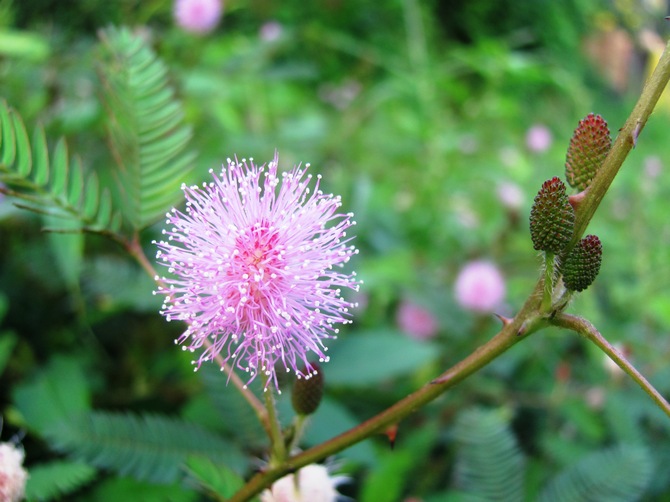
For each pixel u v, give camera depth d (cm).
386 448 16
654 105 7
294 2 56
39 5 31
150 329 19
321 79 51
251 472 11
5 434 15
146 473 10
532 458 17
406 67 47
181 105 10
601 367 20
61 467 11
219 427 14
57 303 18
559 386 18
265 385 8
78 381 14
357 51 50
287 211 9
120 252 19
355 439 8
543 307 7
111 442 11
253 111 30
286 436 8
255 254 8
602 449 17
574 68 59
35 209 9
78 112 21
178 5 26
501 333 7
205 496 13
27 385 14
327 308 8
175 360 18
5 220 18
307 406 8
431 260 25
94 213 9
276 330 8
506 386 20
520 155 37
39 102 22
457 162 33
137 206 10
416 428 17
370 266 21
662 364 19
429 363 19
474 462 11
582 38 63
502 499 11
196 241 8
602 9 57
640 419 18
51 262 18
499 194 29
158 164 10
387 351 15
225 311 8
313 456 8
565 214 7
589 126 7
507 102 42
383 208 26
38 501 10
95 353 18
